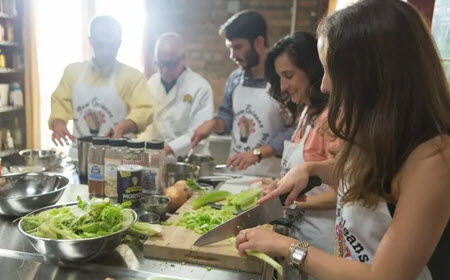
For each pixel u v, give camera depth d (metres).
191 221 1.07
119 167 1.24
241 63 2.09
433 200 0.60
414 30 0.62
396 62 0.62
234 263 0.89
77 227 0.88
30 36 3.09
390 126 0.64
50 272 0.85
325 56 0.73
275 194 1.01
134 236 1.01
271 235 0.81
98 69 2.21
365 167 0.69
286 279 1.04
